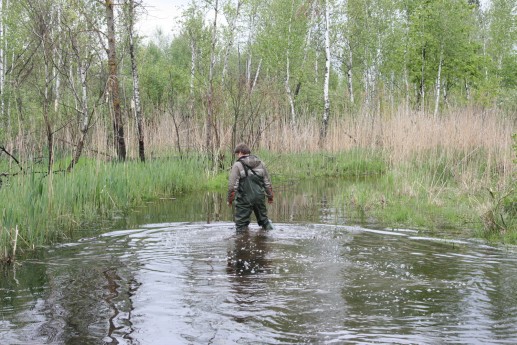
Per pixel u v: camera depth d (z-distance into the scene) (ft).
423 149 53.21
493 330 15.56
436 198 40.73
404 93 98.17
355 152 73.51
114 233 30.17
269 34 106.01
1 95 52.44
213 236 28.94
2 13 68.85
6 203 28.17
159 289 19.45
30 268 22.67
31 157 32.83
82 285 20.11
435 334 15.26
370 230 30.99
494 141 48.67
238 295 18.70
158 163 53.88
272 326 15.92
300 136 73.72
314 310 17.20
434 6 88.43
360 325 15.94
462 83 107.65
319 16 122.01
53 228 30.55
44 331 15.74
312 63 126.11
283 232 30.14
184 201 45.42
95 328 15.93
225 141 62.28
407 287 19.58
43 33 48.32
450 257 24.18
